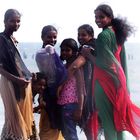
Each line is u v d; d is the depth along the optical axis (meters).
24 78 4.75
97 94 4.77
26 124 4.80
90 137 5.00
